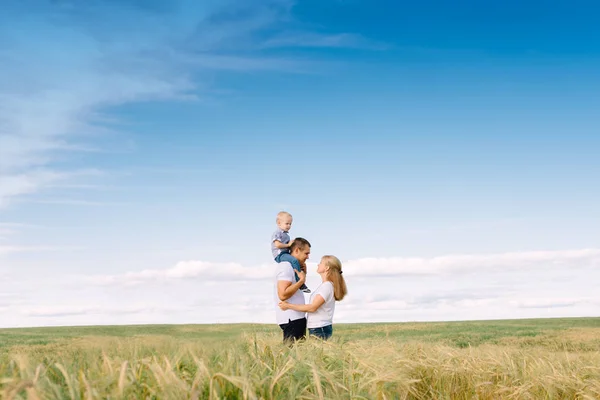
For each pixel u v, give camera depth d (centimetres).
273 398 438
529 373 762
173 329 1847
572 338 1678
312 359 542
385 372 548
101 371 464
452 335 1780
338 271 820
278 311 812
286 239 1041
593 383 707
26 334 1656
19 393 375
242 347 595
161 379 399
